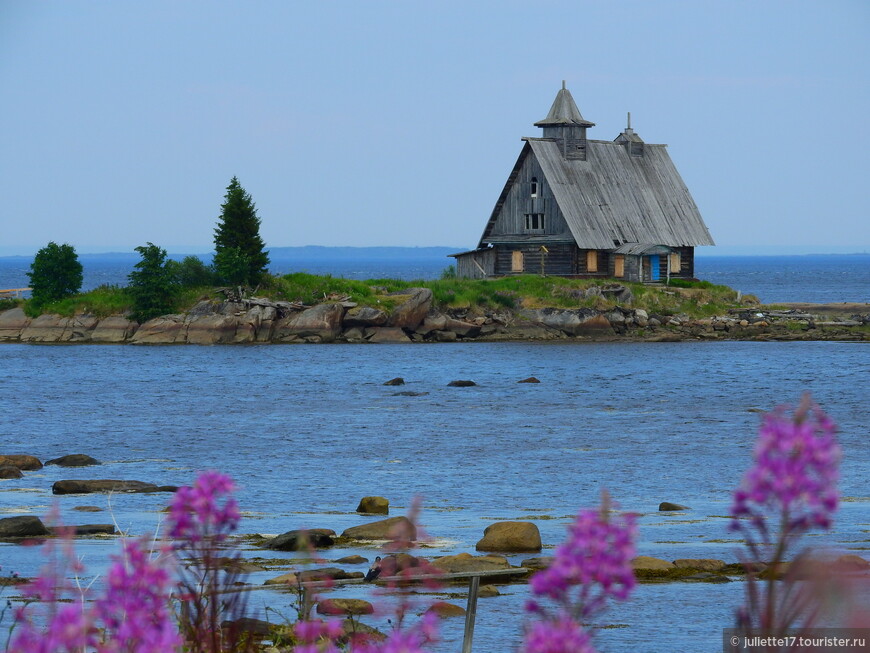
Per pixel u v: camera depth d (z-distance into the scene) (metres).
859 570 62.16
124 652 20.22
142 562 20.72
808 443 15.30
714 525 92.00
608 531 18.11
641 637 53.72
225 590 27.92
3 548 77.81
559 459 139.12
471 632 37.78
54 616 21.11
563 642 17.48
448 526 92.06
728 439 157.50
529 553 78.06
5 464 130.12
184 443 155.12
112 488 112.31
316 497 111.62
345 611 54.44
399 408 197.50
